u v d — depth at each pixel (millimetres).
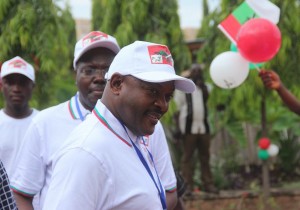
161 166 2969
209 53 7211
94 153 2055
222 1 6840
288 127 9008
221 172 9312
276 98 6691
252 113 8953
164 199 2275
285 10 6574
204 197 8367
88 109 3152
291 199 8242
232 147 9836
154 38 7266
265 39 4516
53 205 2043
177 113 8414
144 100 2092
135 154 2184
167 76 2074
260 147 7160
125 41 7172
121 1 7398
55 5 6457
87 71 3104
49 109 3201
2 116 4270
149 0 7348
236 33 4867
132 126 2158
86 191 2029
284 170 9758
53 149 3080
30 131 3154
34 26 5730
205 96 8375
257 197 8398
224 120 8602
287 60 6625
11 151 4188
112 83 2152
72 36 10289
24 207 3121
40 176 3143
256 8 4902
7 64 4297
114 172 2080
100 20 10164
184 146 8445
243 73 4789
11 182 3191
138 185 2115
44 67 5723
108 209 2088
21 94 4250
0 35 5723
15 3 5719
